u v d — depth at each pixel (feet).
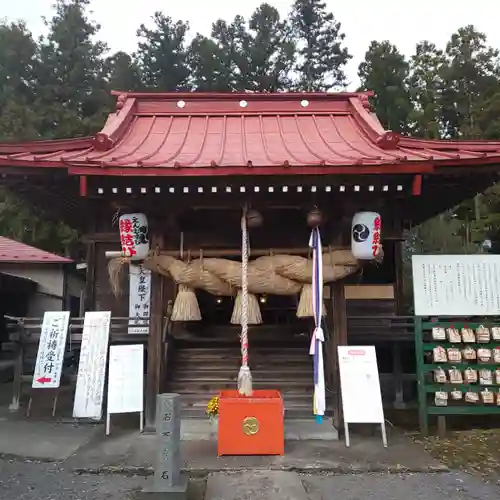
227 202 20.26
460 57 91.86
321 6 116.16
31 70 95.66
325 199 20.40
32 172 18.72
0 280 44.19
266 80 100.78
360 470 16.74
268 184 18.49
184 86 98.58
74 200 22.89
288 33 114.21
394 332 28.27
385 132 21.63
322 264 20.24
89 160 17.62
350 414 19.54
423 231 72.33
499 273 21.63
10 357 47.57
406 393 30.45
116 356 21.94
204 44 98.12
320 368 19.36
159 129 26.02
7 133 79.41
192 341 26.84
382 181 18.71
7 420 24.66
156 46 99.91
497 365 21.43
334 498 14.60
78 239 74.69
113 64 98.37
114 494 15.01
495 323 22.06
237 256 21.77
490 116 64.69
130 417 25.14
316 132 25.48
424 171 17.88
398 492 15.07
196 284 20.66
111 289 33.09
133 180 18.39
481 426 23.80
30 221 75.82
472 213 59.93
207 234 21.75
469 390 21.33
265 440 18.10
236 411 18.24
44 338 25.77
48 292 50.98
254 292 20.61
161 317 21.80
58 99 94.32
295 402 22.41
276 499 14.29
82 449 19.20
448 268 21.75
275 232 21.85
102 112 84.79
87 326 24.14
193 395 22.68
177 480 14.32
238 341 26.84
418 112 79.20
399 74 83.20
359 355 20.42
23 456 18.70
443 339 21.44
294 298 35.94
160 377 21.62
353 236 19.83
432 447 19.71
